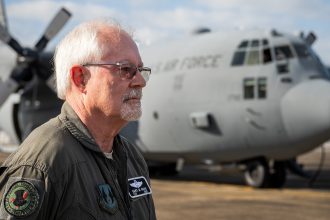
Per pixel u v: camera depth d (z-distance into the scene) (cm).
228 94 1526
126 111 239
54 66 259
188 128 1622
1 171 222
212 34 1689
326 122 1383
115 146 261
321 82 1467
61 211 216
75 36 242
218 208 1239
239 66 1531
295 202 1335
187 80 1617
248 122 1492
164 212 1182
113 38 239
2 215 208
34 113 1981
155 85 1714
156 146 1747
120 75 238
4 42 1805
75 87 244
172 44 1772
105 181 233
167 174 2084
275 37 1542
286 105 1443
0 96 1805
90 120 245
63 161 219
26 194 208
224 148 1570
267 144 1495
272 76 1479
